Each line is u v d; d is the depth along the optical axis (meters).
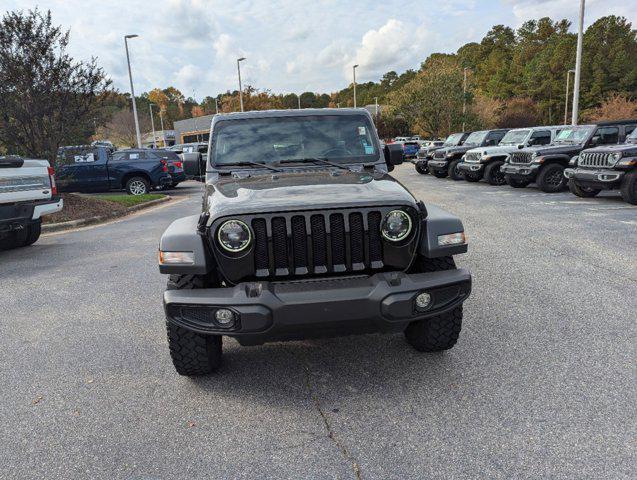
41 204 7.86
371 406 3.04
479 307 4.60
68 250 8.12
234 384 3.40
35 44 11.81
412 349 3.80
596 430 2.67
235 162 4.21
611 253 6.37
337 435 2.75
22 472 2.53
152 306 5.06
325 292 2.82
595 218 8.99
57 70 11.93
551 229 8.12
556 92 82.12
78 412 3.10
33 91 11.82
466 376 3.34
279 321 2.80
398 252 3.05
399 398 3.11
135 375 3.58
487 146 17.91
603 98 76.19
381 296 2.84
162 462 2.58
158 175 17.30
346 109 4.47
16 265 7.16
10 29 11.60
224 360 3.78
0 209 7.18
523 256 6.39
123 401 3.22
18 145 12.23
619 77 77.88
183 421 2.96
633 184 10.17
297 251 2.97
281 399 3.18
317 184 3.40
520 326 4.12
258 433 2.81
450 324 3.46
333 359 3.71
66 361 3.85
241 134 4.33
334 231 2.99
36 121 12.23
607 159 10.57
